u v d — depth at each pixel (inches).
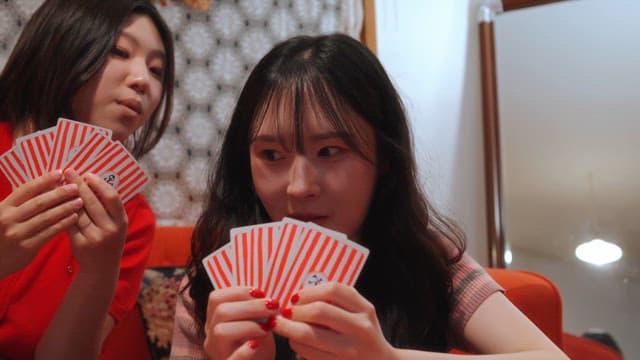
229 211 45.6
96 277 42.6
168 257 76.2
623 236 104.0
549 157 109.6
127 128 54.8
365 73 40.1
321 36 41.9
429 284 42.8
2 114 54.4
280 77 38.9
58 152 42.3
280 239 31.9
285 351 41.4
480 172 114.2
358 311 27.8
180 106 90.0
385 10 108.0
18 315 49.1
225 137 44.6
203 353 45.3
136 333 70.2
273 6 97.7
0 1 80.4
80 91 53.1
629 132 104.8
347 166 37.7
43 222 38.6
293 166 37.0
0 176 51.4
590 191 106.7
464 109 114.0
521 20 112.5
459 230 48.9
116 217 41.6
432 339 42.7
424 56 110.8
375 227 43.7
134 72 54.0
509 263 110.7
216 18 93.4
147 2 57.6
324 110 37.0
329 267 31.0
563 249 107.8
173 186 88.8
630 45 105.5
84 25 52.2
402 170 42.1
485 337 39.6
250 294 30.2
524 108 111.7
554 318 60.6
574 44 108.8
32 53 52.7
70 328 43.5
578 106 108.2
